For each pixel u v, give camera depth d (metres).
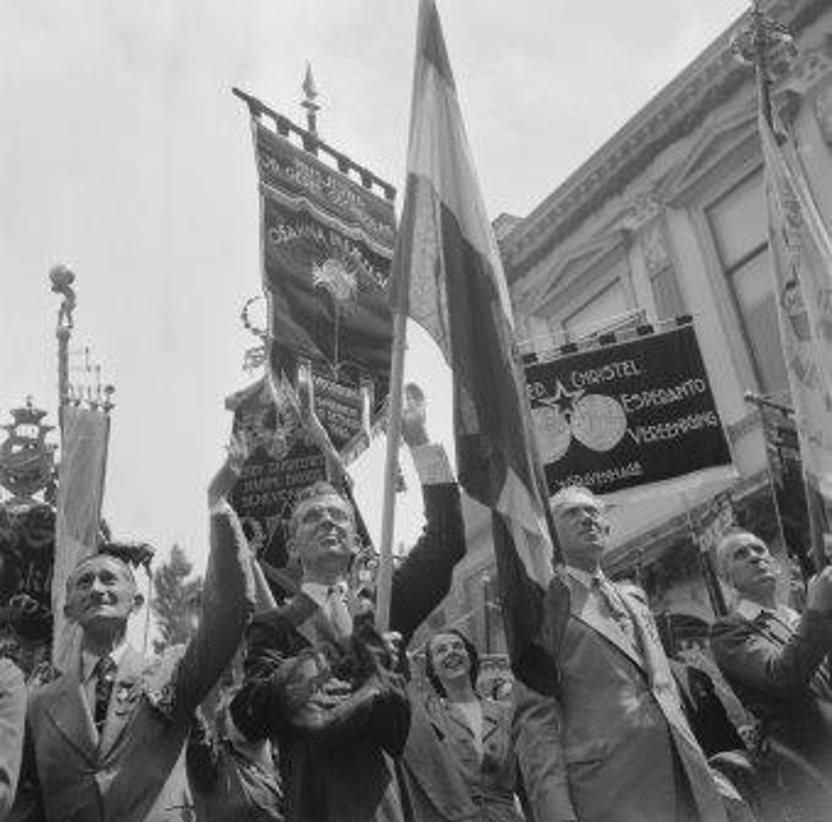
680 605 13.54
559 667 4.05
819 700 4.65
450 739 4.88
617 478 9.20
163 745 3.83
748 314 14.84
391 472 3.97
